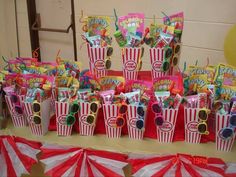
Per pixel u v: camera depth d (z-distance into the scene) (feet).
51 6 10.97
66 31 10.49
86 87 4.28
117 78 4.29
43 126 4.21
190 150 3.89
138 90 4.08
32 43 11.91
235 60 5.79
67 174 4.00
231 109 3.75
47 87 4.18
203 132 3.92
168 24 4.45
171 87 4.04
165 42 4.23
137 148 3.92
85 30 4.52
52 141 4.09
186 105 3.91
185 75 4.51
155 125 4.15
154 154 3.80
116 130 4.12
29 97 4.13
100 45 4.41
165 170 3.81
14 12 12.19
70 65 4.81
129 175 3.94
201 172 3.75
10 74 4.45
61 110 4.09
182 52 7.73
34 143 4.11
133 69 4.44
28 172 4.25
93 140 4.12
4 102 4.58
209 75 4.45
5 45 13.15
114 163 3.91
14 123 4.56
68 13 10.44
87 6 9.49
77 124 4.28
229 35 5.86
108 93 4.06
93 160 3.94
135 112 3.96
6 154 4.26
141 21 4.33
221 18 6.88
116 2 8.71
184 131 4.16
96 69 4.50
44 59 12.08
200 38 7.34
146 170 3.85
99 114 4.25
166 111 3.89
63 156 4.01
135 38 4.32
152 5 7.98
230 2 6.66
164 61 4.29
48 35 11.44
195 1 7.18
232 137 3.80
